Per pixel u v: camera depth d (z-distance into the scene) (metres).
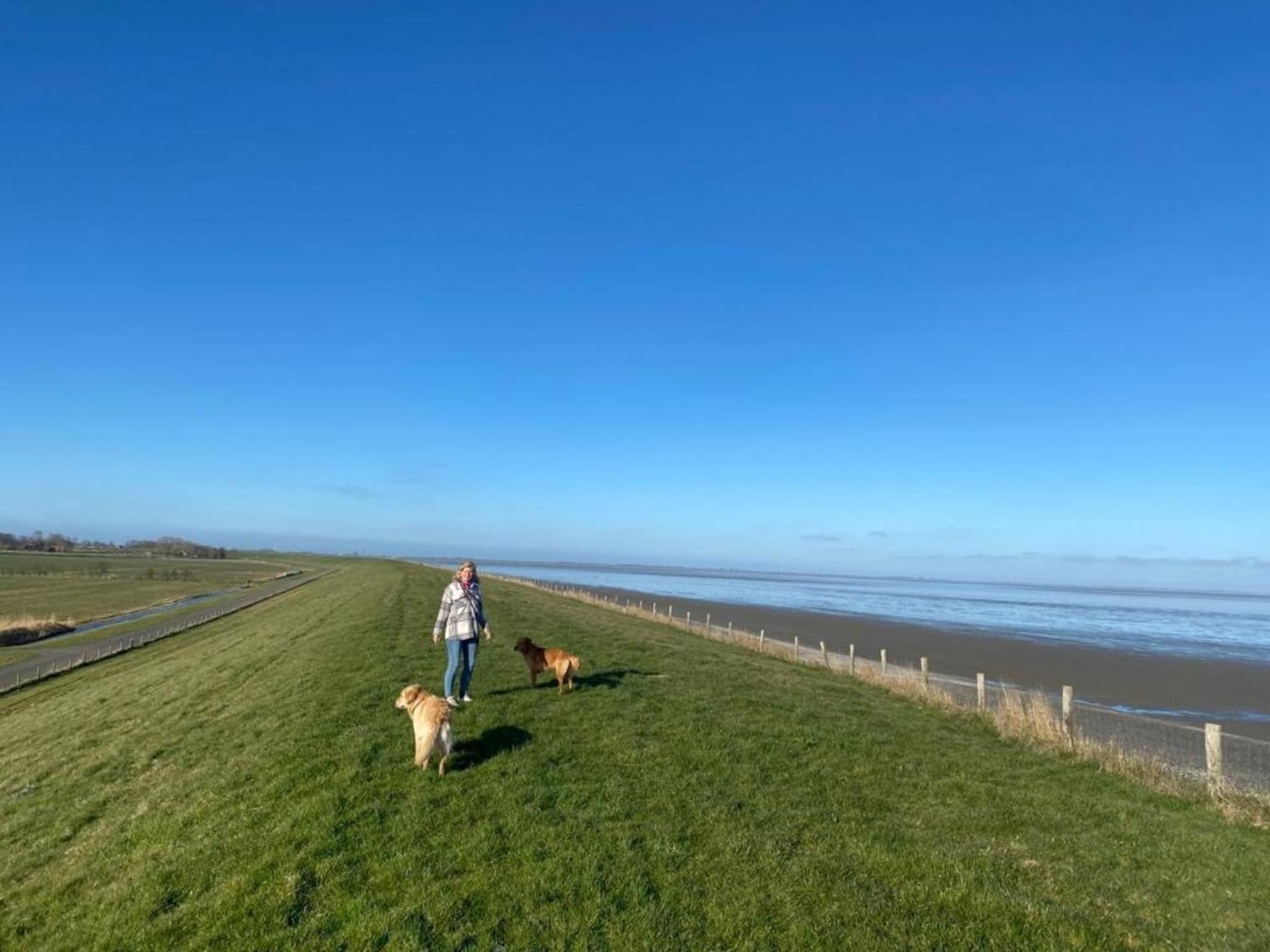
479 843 7.62
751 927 6.39
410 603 35.31
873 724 14.42
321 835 7.72
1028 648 44.84
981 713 17.20
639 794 9.21
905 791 10.34
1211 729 12.19
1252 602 177.00
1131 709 27.16
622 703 13.85
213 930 6.31
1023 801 10.35
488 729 11.48
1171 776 13.02
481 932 6.18
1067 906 7.16
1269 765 18.28
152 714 16.09
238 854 7.58
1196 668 37.97
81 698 22.66
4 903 7.88
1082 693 29.97
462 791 8.95
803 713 14.42
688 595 99.19
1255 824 10.48
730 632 39.00
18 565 132.00
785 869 7.44
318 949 5.99
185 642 41.34
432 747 9.37
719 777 10.05
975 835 8.92
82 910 7.25
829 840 8.27
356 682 14.84
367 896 6.68
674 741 11.62
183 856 7.73
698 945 6.11
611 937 6.14
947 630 56.41
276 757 10.27
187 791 9.80
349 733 11.12
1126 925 6.87
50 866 8.62
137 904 6.95
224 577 124.06
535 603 41.16
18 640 46.88
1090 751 14.04
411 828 7.93
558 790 9.19
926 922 6.64
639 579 175.12
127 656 37.34
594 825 8.19
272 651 23.45
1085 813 10.04
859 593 130.25
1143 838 9.22
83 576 114.81
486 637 13.14
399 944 5.99
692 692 15.33
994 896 7.17
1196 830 9.84
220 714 14.39
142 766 11.79
